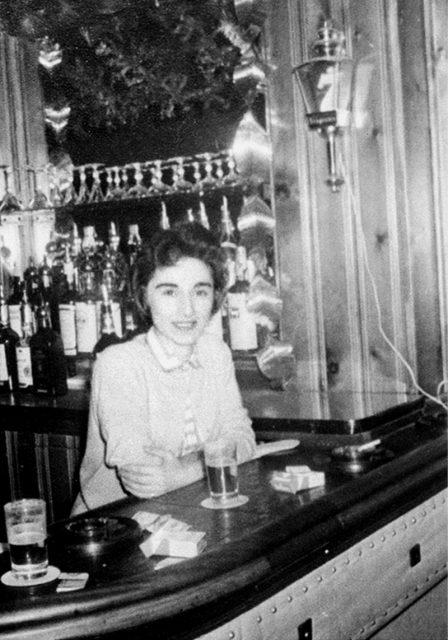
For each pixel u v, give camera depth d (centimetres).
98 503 213
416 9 259
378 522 182
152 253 203
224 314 296
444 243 262
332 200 273
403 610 194
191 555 139
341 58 249
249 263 289
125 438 197
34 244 361
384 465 193
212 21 296
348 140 269
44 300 332
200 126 308
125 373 206
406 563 194
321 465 198
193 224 209
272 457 210
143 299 212
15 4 321
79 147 341
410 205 266
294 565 154
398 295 267
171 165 312
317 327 280
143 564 138
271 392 279
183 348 211
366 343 273
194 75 305
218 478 171
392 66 262
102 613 122
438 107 259
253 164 279
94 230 330
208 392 220
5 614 119
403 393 259
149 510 169
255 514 161
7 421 294
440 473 210
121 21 318
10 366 324
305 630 158
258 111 289
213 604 133
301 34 272
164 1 304
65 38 334
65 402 292
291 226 281
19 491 310
